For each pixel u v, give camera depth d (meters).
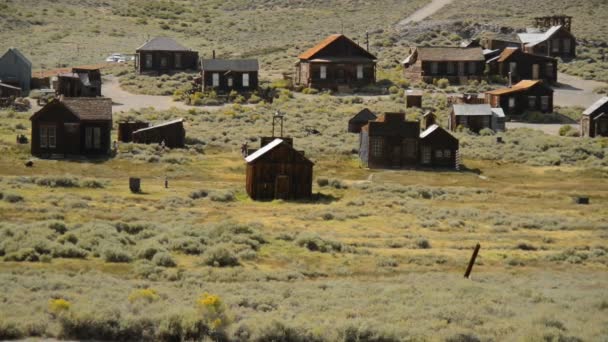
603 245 103.88
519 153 176.00
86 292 66.75
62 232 94.50
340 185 142.75
